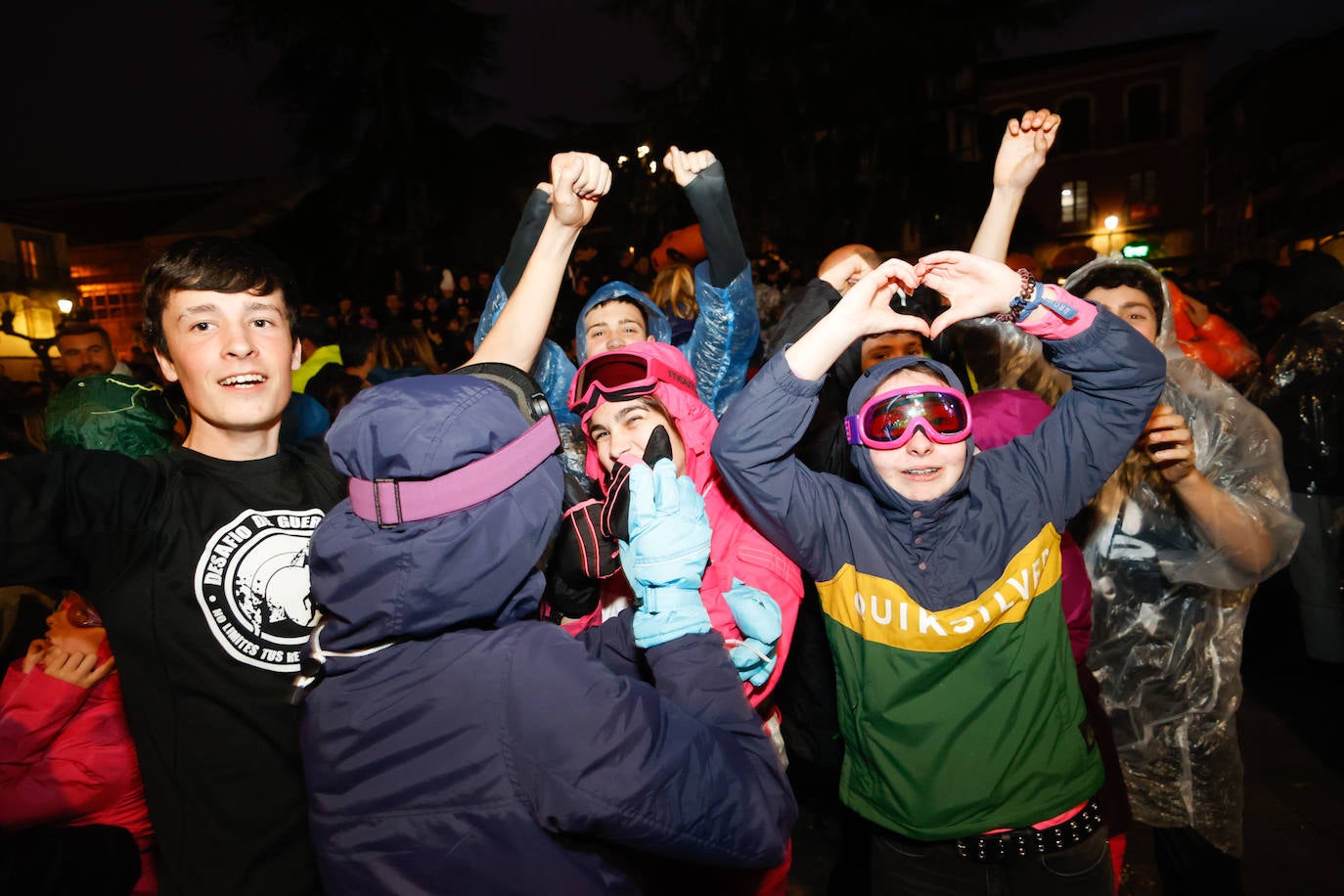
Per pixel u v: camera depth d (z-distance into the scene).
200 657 1.45
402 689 1.07
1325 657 3.72
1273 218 31.52
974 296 1.55
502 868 1.04
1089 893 1.66
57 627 1.66
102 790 1.71
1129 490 2.14
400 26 26.45
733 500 1.81
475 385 1.14
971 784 1.60
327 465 1.68
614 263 11.12
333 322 12.80
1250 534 1.95
